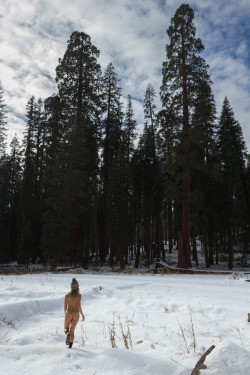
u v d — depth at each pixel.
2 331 5.36
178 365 3.38
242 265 29.17
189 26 22.47
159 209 30.88
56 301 8.05
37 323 6.16
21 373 3.34
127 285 11.57
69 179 23.75
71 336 4.45
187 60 22.20
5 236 39.31
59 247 23.06
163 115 22.05
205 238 27.53
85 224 31.36
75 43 29.86
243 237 34.38
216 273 18.17
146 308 7.98
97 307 8.25
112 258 26.72
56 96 28.55
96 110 29.28
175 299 8.83
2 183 37.19
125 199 27.33
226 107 32.00
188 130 21.00
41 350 4.17
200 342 4.89
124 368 3.39
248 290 10.54
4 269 28.86
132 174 32.41
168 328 5.92
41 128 39.78
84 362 3.68
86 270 22.88
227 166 27.58
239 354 3.21
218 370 3.01
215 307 7.43
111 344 4.77
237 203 28.95
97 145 30.36
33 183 39.22
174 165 21.11
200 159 25.36
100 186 32.25
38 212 35.38
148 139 32.78
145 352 4.20
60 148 25.47
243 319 6.46
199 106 21.09
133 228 33.78
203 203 26.06
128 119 35.88
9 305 6.59
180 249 20.27
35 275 16.61
